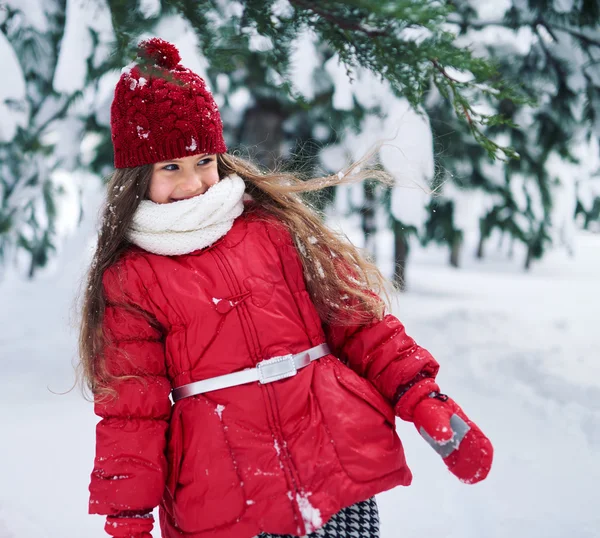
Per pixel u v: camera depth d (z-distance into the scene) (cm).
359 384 153
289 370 147
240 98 607
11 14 359
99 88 451
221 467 141
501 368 431
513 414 344
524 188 712
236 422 144
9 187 649
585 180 721
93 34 332
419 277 1232
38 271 1005
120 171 158
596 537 219
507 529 228
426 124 322
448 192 688
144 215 153
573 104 452
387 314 164
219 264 153
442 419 143
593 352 461
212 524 140
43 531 233
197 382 148
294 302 158
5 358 509
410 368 153
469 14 450
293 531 137
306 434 143
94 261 157
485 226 796
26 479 284
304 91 371
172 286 151
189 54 250
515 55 442
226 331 148
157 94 151
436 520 237
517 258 1719
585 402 361
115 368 148
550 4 402
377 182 217
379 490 145
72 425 355
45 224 907
